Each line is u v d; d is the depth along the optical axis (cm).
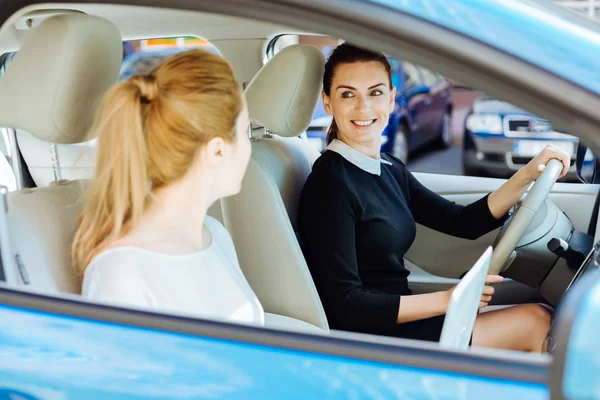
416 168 683
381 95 222
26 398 113
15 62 149
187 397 109
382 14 110
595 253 201
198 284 148
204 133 143
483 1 114
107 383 111
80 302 119
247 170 209
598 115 103
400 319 210
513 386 102
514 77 106
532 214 222
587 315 89
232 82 148
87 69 151
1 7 131
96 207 147
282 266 211
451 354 106
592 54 110
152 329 114
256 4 114
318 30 112
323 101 230
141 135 141
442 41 108
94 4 126
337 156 222
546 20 115
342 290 213
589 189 288
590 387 86
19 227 155
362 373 106
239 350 111
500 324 217
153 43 263
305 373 108
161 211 147
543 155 245
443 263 289
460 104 771
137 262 142
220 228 176
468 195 304
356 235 221
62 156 279
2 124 151
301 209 221
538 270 252
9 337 116
